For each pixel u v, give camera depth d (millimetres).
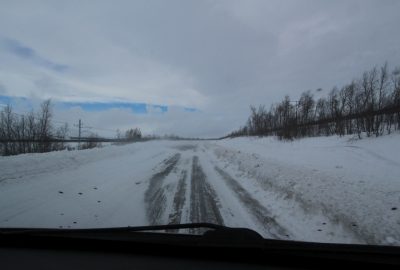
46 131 28641
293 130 36062
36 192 8266
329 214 6191
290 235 5371
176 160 18297
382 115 22625
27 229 3430
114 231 3385
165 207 7188
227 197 8234
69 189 8859
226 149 26781
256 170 12281
